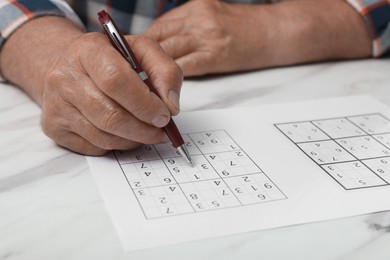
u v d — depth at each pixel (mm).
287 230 490
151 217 495
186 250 459
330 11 949
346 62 954
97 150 595
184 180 555
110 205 509
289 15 923
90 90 563
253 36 877
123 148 592
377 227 501
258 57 885
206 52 839
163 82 577
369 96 785
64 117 589
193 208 510
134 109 548
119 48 583
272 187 549
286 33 899
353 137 662
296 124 690
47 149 619
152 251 456
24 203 514
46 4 830
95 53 566
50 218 493
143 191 533
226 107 737
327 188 553
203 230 482
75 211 504
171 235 474
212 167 581
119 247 460
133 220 490
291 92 801
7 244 459
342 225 501
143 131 570
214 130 663
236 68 873
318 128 682
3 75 813
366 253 467
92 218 495
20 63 764
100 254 451
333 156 616
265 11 926
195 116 698
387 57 989
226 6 910
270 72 889
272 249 466
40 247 457
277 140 646
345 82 852
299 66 923
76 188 542
